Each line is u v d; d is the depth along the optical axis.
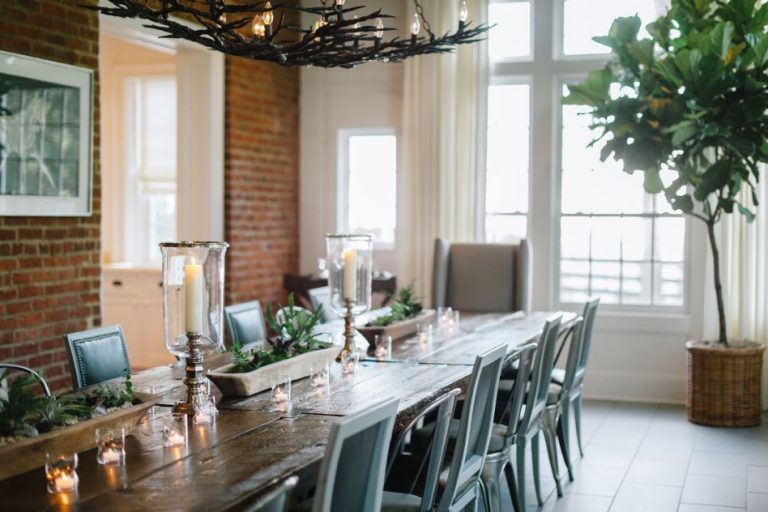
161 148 8.32
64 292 5.09
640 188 7.15
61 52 4.98
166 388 3.40
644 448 5.63
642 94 5.99
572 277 7.36
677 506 4.51
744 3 5.73
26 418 2.43
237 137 6.98
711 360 6.15
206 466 2.35
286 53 3.54
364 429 2.22
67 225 5.09
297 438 2.63
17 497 2.11
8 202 4.64
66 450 2.43
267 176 7.50
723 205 5.87
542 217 7.27
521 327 5.30
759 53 5.56
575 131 7.29
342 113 7.98
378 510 2.37
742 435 5.94
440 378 3.60
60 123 4.96
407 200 7.46
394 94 7.83
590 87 6.05
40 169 4.84
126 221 8.41
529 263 6.43
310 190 8.11
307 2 7.66
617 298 7.25
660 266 7.12
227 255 6.95
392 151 8.05
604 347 7.16
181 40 6.35
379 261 8.07
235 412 2.99
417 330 4.87
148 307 7.73
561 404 4.93
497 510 3.77
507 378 5.36
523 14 7.38
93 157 5.26
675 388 7.00
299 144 8.10
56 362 5.04
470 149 7.28
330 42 3.60
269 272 7.59
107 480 2.23
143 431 2.75
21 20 4.69
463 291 6.59
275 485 2.21
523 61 7.30
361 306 4.13
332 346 3.83
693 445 5.70
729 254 6.70
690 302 6.95
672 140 5.63
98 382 3.61
